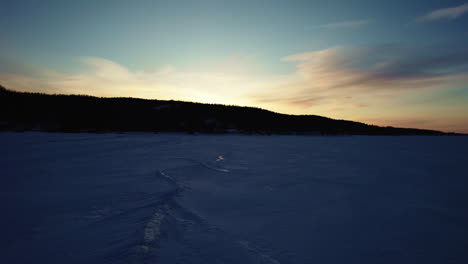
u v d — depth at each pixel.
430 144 22.47
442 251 2.83
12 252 2.44
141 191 4.76
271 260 2.45
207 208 3.96
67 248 2.51
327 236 3.10
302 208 4.16
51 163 8.07
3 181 5.57
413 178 7.04
